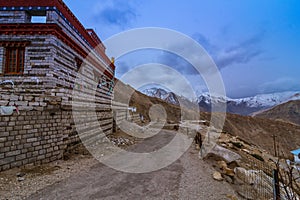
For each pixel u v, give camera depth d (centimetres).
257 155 1005
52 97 659
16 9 777
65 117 709
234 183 461
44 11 784
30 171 500
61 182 442
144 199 367
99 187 420
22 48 770
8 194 364
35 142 560
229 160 647
